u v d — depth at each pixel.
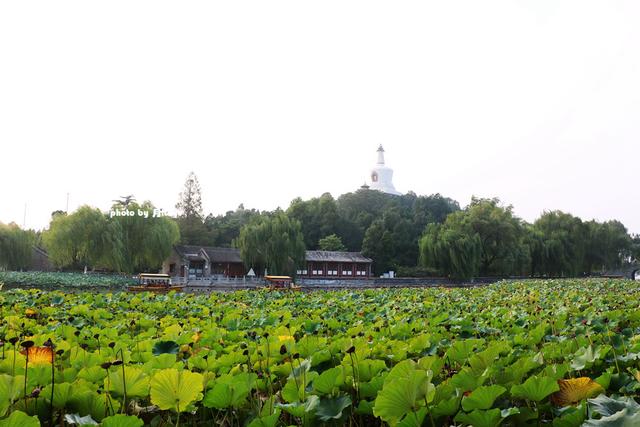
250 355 4.67
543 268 64.50
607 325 6.40
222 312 10.16
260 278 45.59
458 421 3.19
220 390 3.32
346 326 7.44
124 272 45.09
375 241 66.31
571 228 65.75
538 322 7.36
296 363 4.30
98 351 4.64
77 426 3.06
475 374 3.82
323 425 3.38
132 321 7.23
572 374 4.48
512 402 3.67
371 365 3.87
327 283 48.06
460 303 12.30
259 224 48.41
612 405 2.89
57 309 9.50
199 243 70.12
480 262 54.44
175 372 3.17
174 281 40.03
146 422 3.77
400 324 6.74
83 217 42.84
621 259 70.06
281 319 8.72
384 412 3.03
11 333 5.82
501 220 58.22
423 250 54.38
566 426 3.03
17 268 51.94
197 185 79.69
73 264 58.75
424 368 3.94
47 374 3.69
